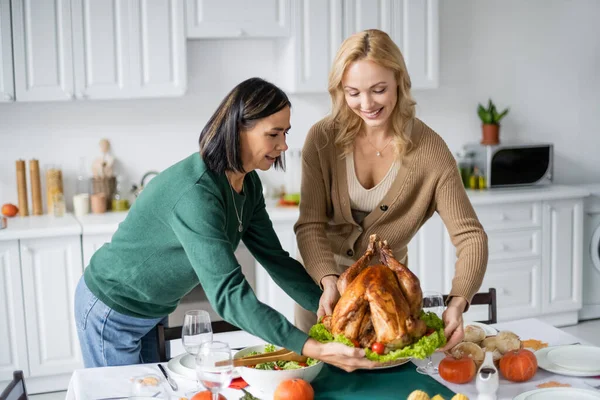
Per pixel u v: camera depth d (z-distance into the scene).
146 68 4.04
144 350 2.48
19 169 4.16
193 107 4.49
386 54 2.09
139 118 4.41
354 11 4.29
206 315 2.00
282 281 2.33
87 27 3.93
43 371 3.92
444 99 4.93
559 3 5.11
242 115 1.93
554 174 5.25
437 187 2.33
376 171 2.35
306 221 2.39
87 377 2.06
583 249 4.86
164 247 2.10
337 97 2.27
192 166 2.01
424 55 4.46
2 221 3.83
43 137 4.28
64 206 4.17
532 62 5.10
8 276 3.81
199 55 4.45
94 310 2.30
